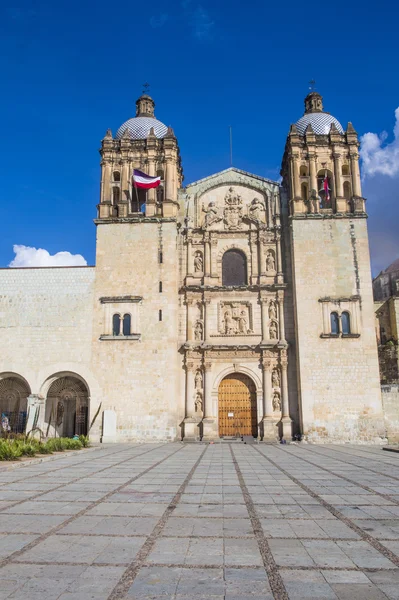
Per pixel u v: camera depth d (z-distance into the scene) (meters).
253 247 44.47
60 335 41.34
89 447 33.66
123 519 11.34
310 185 44.00
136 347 40.78
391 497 14.27
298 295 41.09
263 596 6.75
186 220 45.47
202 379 41.97
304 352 39.94
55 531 10.23
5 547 9.06
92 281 42.41
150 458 26.31
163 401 39.72
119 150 46.22
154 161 45.78
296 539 9.62
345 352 39.81
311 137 44.97
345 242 42.03
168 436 39.19
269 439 39.88
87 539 9.62
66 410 43.81
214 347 41.81
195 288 43.22
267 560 8.30
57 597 6.71
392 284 66.19
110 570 7.81
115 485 16.44
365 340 39.97
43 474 19.33
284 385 40.97
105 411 39.62
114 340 40.94
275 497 14.24
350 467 22.23
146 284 42.12
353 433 38.44
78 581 7.32
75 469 21.06
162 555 8.59
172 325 41.09
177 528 10.49
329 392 39.16
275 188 45.75
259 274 43.69
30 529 10.40
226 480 17.80
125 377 40.28
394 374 49.06
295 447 34.75
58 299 42.12
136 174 44.09
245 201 45.94
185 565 8.05
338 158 44.50
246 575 7.57
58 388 41.88
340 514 11.90
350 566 7.99
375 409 38.75
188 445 36.56
